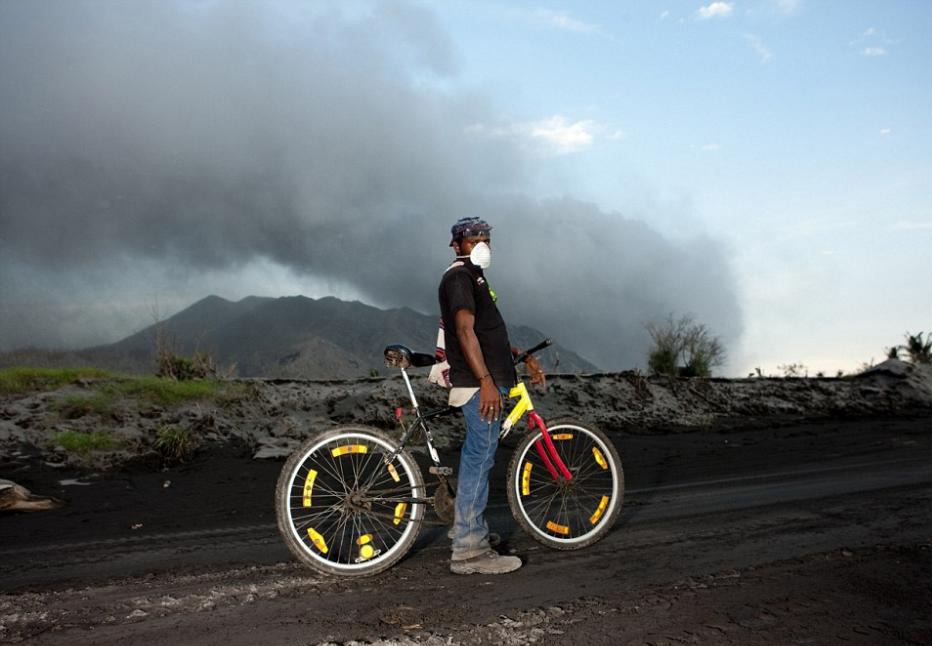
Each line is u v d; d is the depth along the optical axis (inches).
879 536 187.3
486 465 163.6
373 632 126.7
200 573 168.7
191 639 125.3
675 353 769.6
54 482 294.5
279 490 160.1
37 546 206.4
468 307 159.0
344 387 493.0
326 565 159.8
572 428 185.0
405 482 167.8
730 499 254.8
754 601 139.3
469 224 165.9
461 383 162.4
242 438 382.9
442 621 131.5
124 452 340.2
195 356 500.4
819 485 278.8
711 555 173.2
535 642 121.3
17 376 417.1
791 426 510.3
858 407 598.2
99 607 143.9
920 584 147.3
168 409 405.1
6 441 333.1
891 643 118.6
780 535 192.2
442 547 185.0
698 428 495.8
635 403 545.3
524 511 179.5
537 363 182.7
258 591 152.0
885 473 304.7
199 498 278.1
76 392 405.4
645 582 152.6
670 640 121.0
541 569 163.5
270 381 494.6
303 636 125.5
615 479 186.9
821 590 145.0
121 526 233.1
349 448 164.9
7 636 128.4
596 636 123.3
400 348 171.6
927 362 753.0
